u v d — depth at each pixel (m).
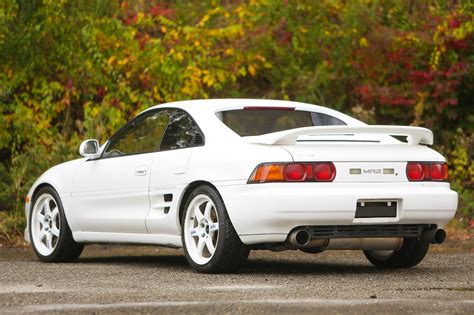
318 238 14.98
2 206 25.16
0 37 28.19
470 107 31.53
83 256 20.80
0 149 28.97
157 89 29.28
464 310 11.27
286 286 13.75
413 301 11.74
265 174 14.72
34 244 19.34
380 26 31.73
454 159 30.66
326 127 14.89
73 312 10.96
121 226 17.50
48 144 27.95
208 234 15.60
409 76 31.23
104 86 29.16
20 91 29.47
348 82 31.94
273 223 14.68
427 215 15.45
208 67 29.86
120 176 17.55
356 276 15.48
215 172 15.33
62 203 18.80
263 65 31.47
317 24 32.22
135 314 10.91
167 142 16.81
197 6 31.75
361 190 14.94
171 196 16.42
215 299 12.10
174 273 15.84
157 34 31.19
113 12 30.02
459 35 30.94
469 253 20.78
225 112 16.28
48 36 28.83
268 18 31.84
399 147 15.60
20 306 11.44
